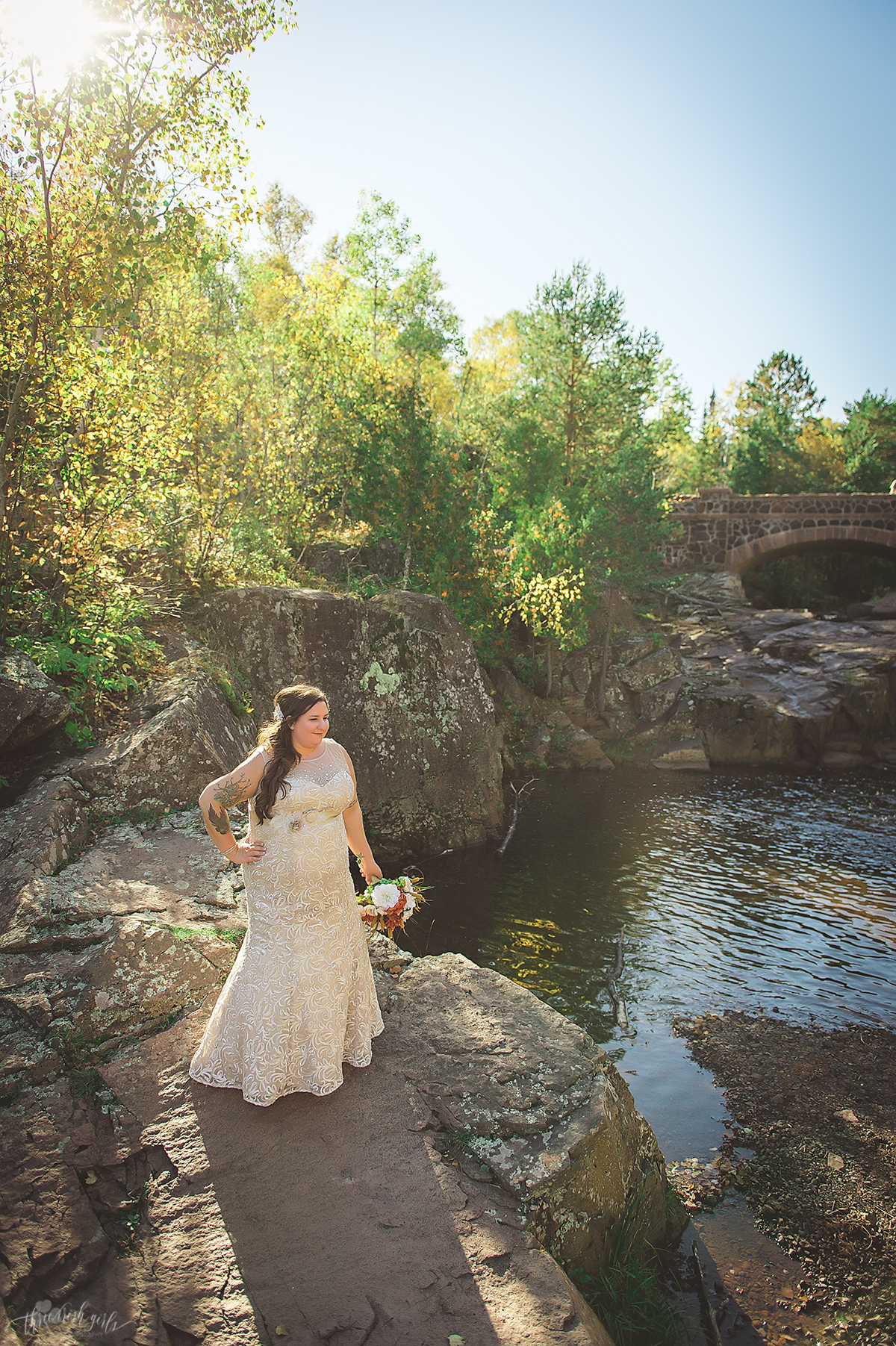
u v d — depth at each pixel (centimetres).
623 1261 319
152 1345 222
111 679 660
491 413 2641
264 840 310
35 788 534
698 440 5056
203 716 664
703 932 823
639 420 2564
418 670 1053
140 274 727
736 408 6178
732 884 970
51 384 661
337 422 1714
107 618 709
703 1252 379
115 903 425
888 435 4534
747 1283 360
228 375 1558
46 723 574
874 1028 627
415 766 1041
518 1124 310
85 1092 317
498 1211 276
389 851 1029
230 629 920
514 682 1752
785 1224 402
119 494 745
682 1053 585
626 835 1168
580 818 1259
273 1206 271
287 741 304
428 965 429
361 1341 225
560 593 1652
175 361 1287
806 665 1970
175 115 693
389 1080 333
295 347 1730
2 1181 274
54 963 376
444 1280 247
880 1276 368
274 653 942
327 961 319
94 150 677
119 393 718
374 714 1012
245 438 1484
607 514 1962
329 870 315
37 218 669
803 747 1758
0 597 667
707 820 1264
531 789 1452
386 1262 252
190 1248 255
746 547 2867
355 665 1005
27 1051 331
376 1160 291
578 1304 247
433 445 1588
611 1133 323
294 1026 315
